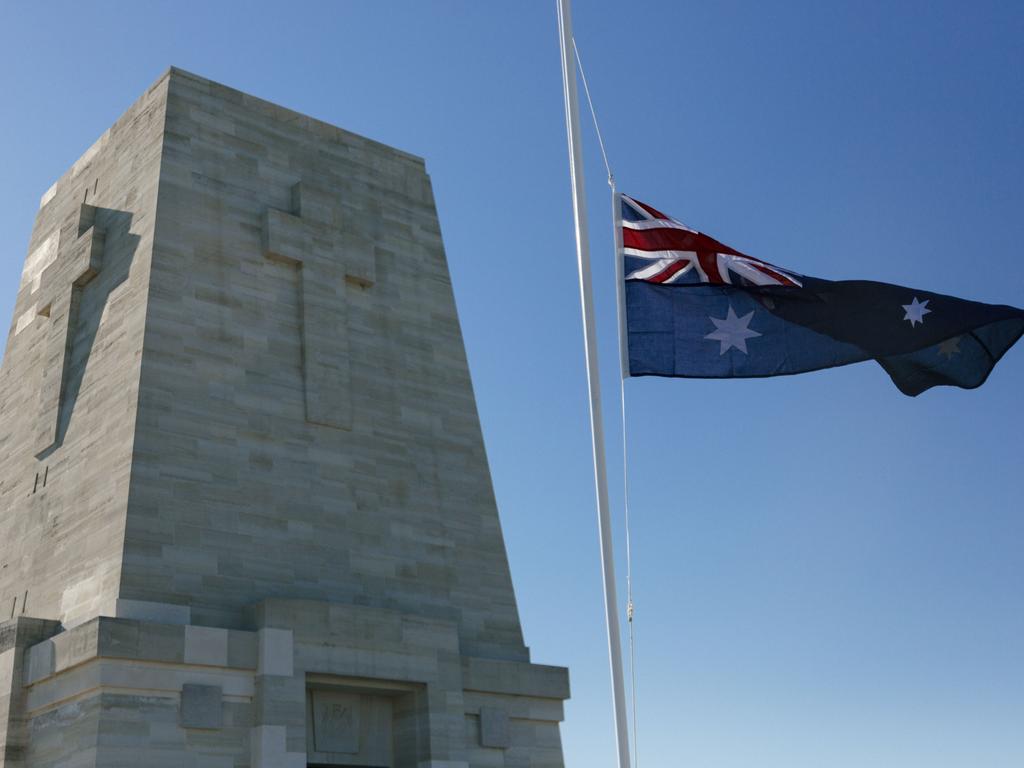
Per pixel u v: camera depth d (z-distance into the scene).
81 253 40.59
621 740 18.83
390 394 41.53
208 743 32.12
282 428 37.97
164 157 39.06
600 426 20.48
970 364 24.09
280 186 42.09
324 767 35.22
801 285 23.70
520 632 41.22
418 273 44.91
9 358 44.44
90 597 33.81
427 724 36.09
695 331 23.09
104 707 30.84
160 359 36.06
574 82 21.95
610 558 19.86
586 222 21.41
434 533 40.41
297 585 36.19
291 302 40.31
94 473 35.91
